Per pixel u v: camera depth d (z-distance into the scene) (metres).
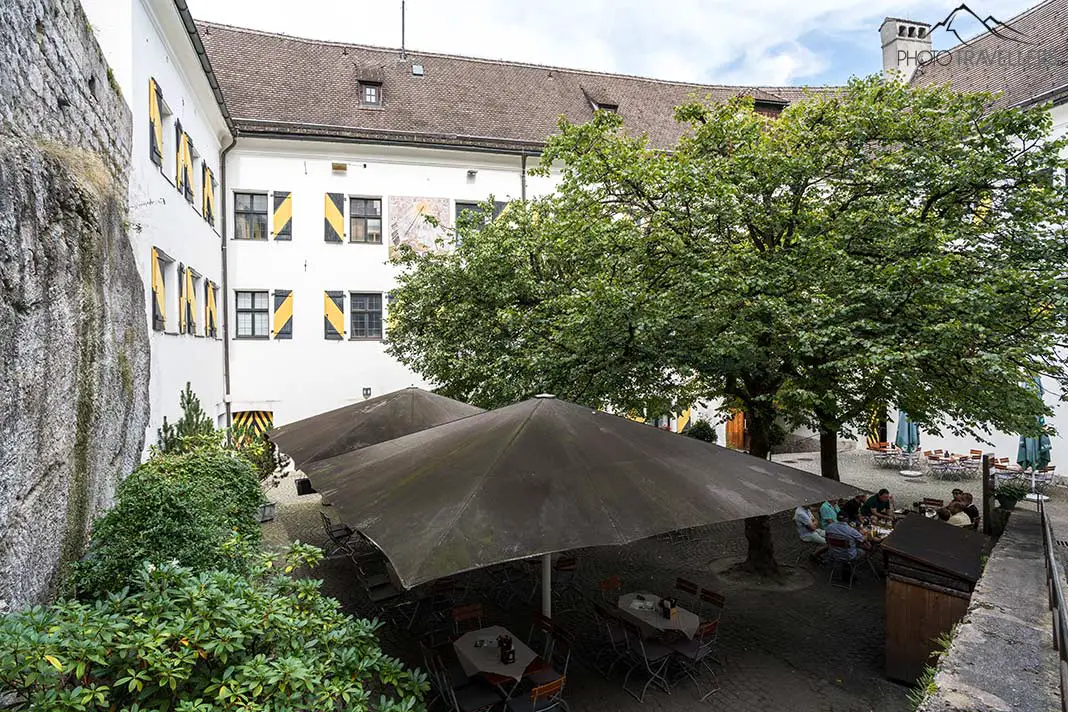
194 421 10.91
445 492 4.47
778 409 10.58
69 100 6.13
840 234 8.34
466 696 5.27
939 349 7.27
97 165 6.62
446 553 3.81
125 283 7.41
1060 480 15.16
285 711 2.79
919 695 4.47
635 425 5.86
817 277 8.17
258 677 2.85
